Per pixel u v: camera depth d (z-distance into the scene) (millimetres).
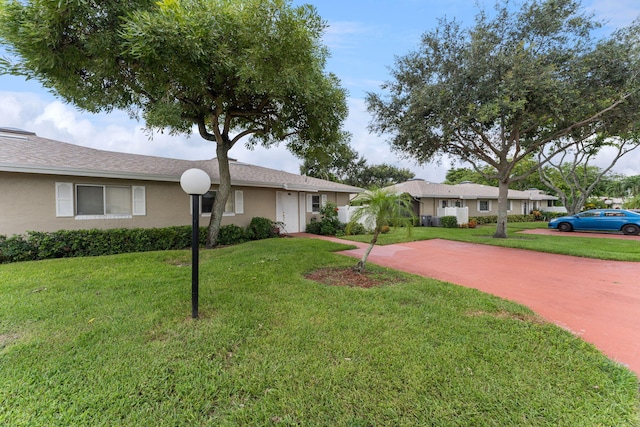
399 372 2520
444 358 2744
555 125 12094
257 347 2932
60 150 9391
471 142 12727
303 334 3203
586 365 2662
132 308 3912
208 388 2318
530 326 3494
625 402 2182
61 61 5699
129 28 5133
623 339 3275
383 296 4504
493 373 2525
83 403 2141
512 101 9727
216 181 11156
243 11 6098
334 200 16891
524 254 8938
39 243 7352
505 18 10703
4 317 3602
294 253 7852
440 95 10367
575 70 9602
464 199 22406
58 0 4746
